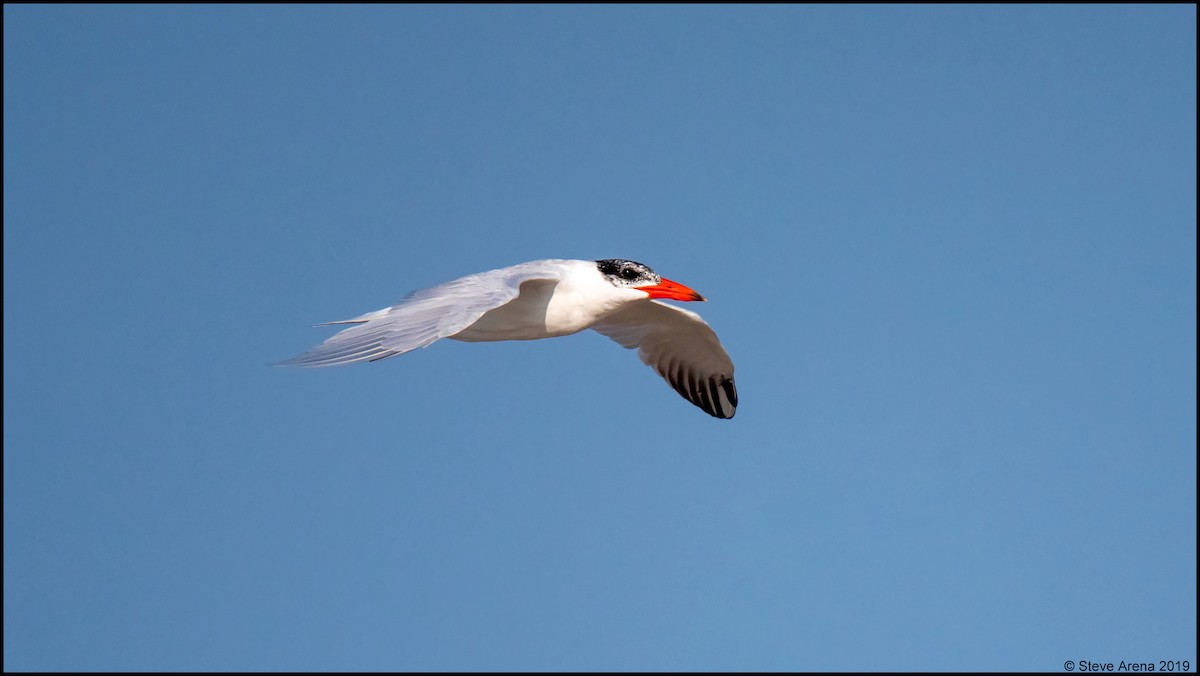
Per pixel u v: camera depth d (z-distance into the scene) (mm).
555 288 15516
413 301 12594
